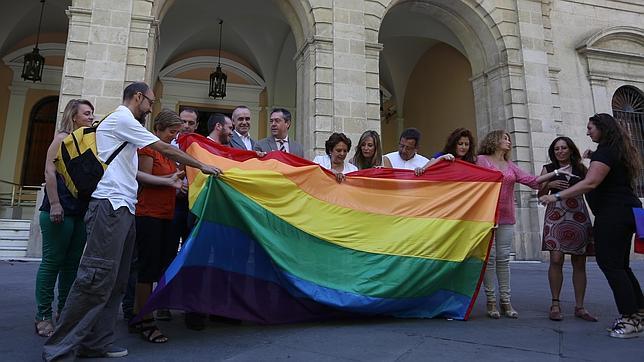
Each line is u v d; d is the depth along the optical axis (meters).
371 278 4.23
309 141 10.29
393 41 17.02
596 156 3.84
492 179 4.69
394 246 4.43
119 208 2.89
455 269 4.45
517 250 11.54
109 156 2.96
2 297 4.89
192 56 16.38
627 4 15.25
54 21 14.79
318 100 10.30
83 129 3.07
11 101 14.53
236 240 3.99
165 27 14.83
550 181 4.66
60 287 3.83
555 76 13.25
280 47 16.28
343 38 10.70
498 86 12.52
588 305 5.17
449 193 4.75
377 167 5.01
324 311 4.19
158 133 3.77
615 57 14.61
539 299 5.63
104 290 2.80
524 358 2.97
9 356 2.91
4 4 13.62
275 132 5.50
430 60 17.50
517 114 12.09
